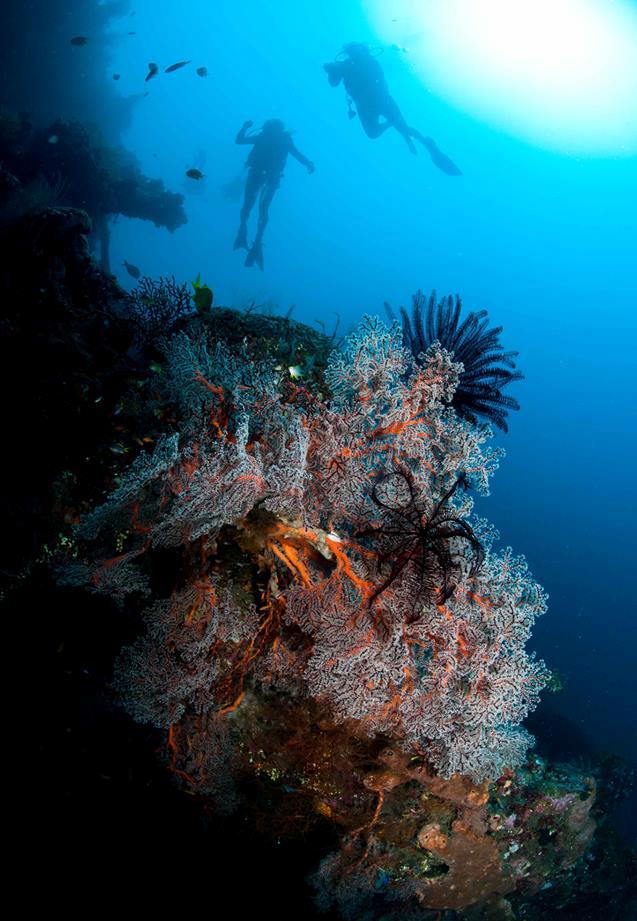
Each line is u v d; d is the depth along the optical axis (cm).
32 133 1262
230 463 275
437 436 335
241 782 371
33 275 552
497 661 310
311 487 313
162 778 352
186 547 307
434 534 276
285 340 460
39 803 331
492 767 345
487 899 458
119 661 314
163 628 305
